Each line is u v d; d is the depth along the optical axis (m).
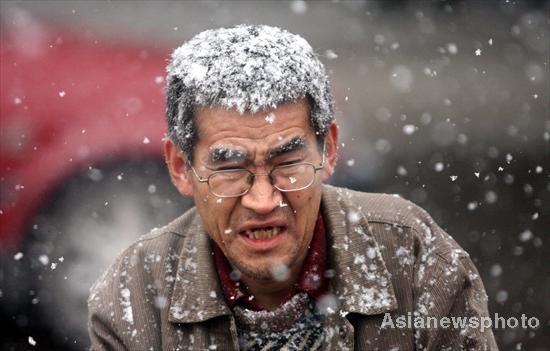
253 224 4.12
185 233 4.87
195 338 4.52
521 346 9.12
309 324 4.54
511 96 17.92
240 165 4.09
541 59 19.92
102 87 9.54
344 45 18.62
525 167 14.59
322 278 4.53
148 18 12.90
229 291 4.48
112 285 4.82
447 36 20.81
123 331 4.66
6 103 9.05
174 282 4.70
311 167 4.18
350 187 11.84
